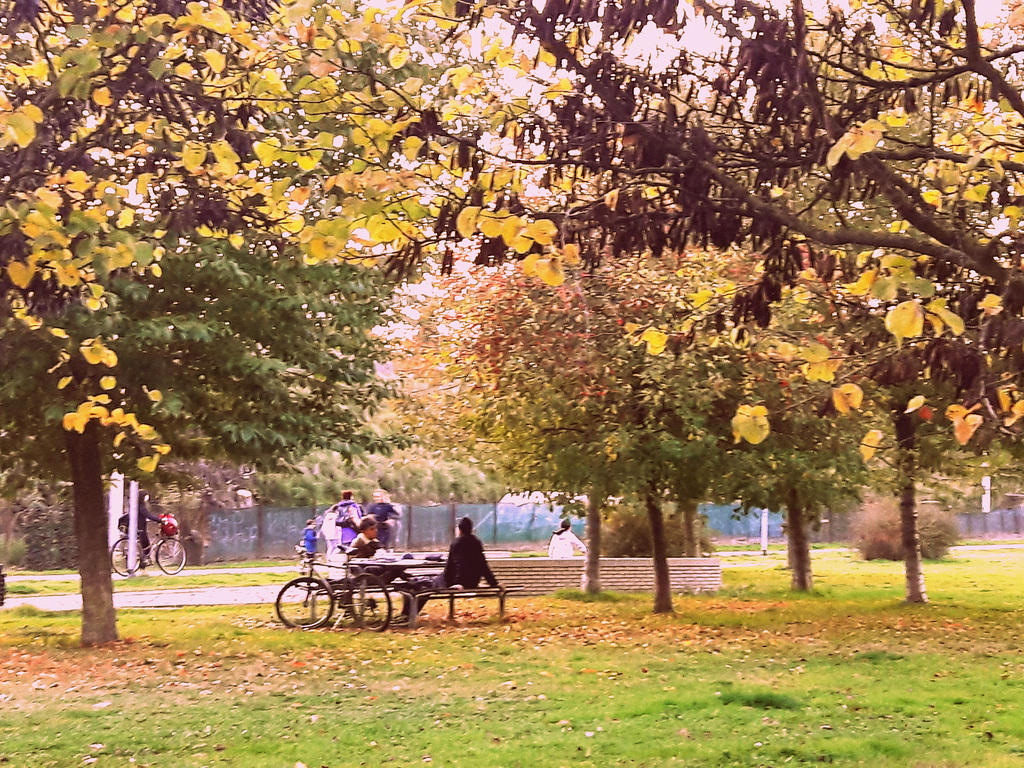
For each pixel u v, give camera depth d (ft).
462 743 26.12
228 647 45.62
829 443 55.16
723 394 51.08
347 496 69.31
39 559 112.47
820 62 15.84
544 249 13.94
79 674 38.09
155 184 22.38
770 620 56.24
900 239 12.96
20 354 38.63
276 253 42.09
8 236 17.11
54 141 19.77
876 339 16.71
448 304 57.36
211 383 46.32
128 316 42.24
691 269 45.27
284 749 25.53
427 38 20.86
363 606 54.24
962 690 33.68
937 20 16.58
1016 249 13.04
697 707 30.58
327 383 49.75
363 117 15.99
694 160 14.52
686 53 15.55
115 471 53.21
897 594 74.64
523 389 52.70
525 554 130.93
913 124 22.38
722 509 165.89
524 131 15.83
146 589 84.89
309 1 14.75
